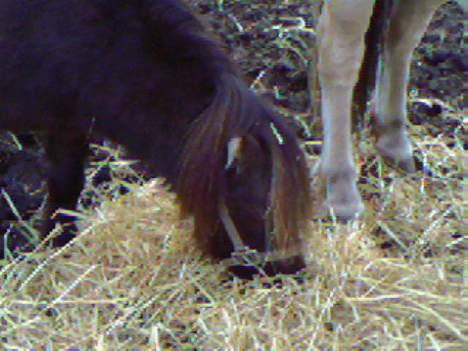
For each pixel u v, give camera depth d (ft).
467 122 13.34
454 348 10.87
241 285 11.09
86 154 11.71
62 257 11.71
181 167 10.51
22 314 11.05
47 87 11.14
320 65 11.93
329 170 12.12
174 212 12.07
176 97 10.65
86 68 10.97
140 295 11.25
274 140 10.34
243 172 10.43
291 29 14.84
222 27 15.11
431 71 14.34
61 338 10.91
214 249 10.78
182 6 10.89
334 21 11.59
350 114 12.13
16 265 11.43
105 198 12.37
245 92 10.46
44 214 11.84
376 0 12.05
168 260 11.57
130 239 11.77
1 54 11.23
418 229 12.16
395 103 12.64
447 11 15.60
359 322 11.03
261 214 10.51
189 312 11.09
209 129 10.27
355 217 12.09
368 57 12.32
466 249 12.00
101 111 11.01
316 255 11.51
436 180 12.72
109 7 10.94
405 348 10.75
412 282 11.44
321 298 11.18
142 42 10.80
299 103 13.80
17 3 11.21
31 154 13.08
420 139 13.24
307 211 10.48
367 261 11.67
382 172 12.84
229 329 10.75
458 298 11.25
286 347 10.75
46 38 11.08
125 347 10.81
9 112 11.41
